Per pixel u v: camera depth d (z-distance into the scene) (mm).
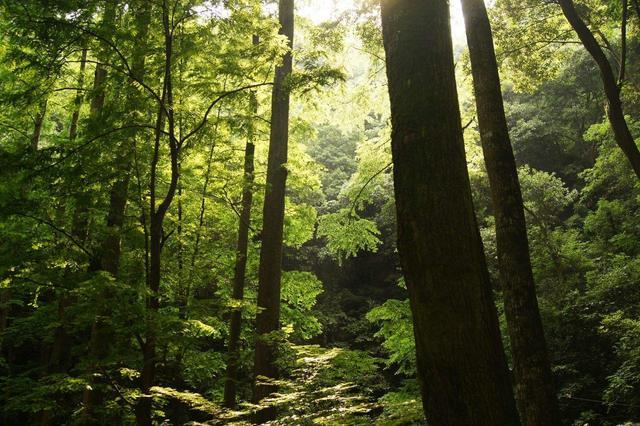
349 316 22891
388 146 11992
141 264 6543
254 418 7270
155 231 5965
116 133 6219
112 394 7906
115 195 7066
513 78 11102
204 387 11828
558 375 13719
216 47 7094
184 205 9586
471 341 2297
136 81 6305
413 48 2715
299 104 12078
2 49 8023
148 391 5453
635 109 16688
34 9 5863
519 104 25141
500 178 6078
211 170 9492
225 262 11156
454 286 2361
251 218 11562
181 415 11578
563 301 14086
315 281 11758
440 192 2479
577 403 13289
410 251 2473
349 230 12914
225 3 6418
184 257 9047
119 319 5293
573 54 22344
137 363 7078
